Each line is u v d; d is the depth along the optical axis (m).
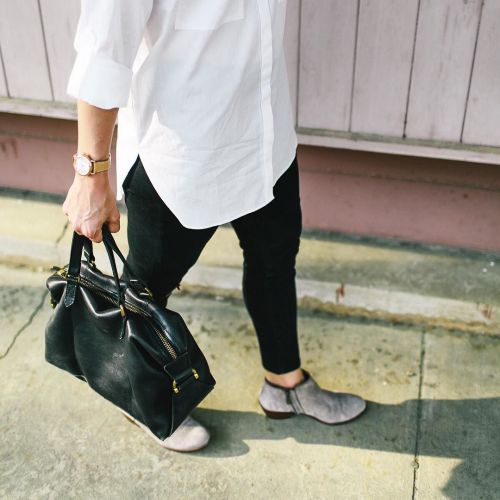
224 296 2.66
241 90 1.51
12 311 2.61
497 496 1.99
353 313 2.56
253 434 2.17
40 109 2.60
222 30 1.42
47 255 2.78
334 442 2.14
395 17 2.16
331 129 2.44
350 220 2.68
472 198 2.50
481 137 2.32
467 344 2.43
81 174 1.49
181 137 1.52
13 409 2.26
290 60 2.33
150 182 1.62
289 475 2.06
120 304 1.64
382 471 2.06
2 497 2.01
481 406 2.23
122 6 1.30
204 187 1.58
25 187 2.93
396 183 2.54
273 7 1.49
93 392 2.31
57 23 2.44
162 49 1.42
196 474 2.06
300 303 2.60
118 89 1.37
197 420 2.21
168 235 1.69
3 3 2.43
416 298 2.48
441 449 2.11
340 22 2.21
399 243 2.67
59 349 1.81
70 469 2.08
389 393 2.28
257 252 1.88
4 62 2.57
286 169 1.76
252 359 2.42
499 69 2.17
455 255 2.61
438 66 2.22
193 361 1.72
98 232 1.56
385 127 2.39
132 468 2.09
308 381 2.17
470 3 2.08
